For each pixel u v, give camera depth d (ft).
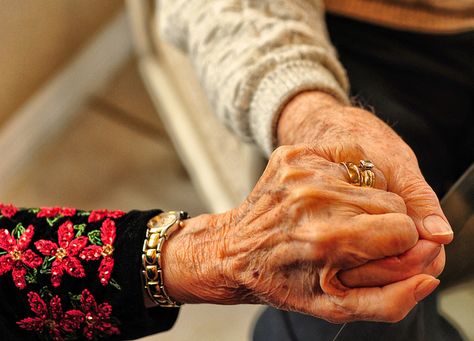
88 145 5.77
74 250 2.86
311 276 2.64
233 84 3.14
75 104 5.94
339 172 2.69
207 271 2.77
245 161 3.64
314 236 2.59
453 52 3.44
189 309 4.68
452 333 2.70
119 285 2.84
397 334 2.73
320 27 3.33
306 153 2.72
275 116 3.07
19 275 2.86
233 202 3.99
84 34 5.77
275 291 2.71
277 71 3.10
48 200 5.36
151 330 2.91
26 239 2.88
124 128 5.90
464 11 3.44
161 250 2.83
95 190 5.44
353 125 2.93
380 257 2.61
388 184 2.79
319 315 2.68
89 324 2.89
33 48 5.36
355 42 3.48
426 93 3.40
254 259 2.70
